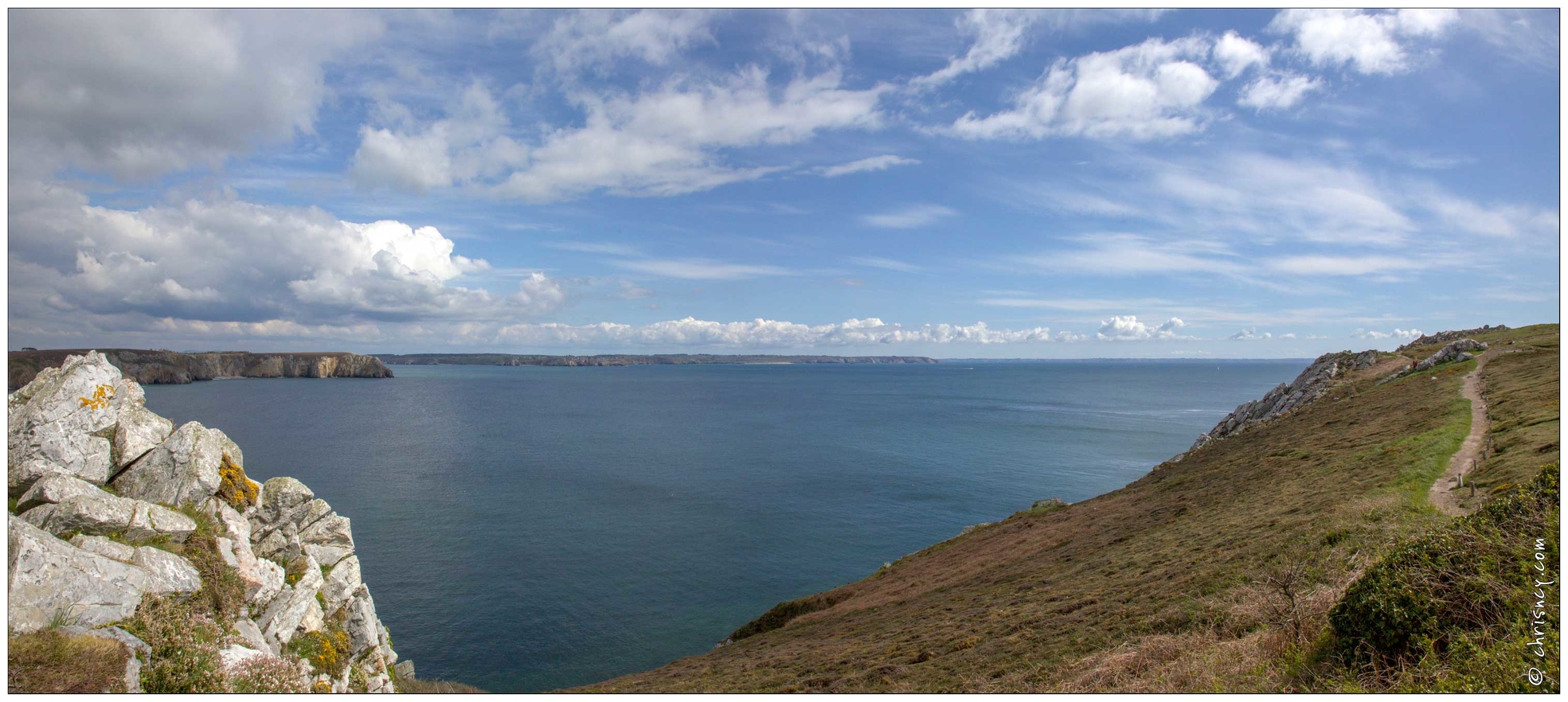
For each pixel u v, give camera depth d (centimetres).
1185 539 3111
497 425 17650
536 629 5181
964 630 2688
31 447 1631
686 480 10544
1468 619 1120
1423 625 1127
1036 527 5359
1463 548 1220
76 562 1251
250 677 1407
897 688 2133
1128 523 4319
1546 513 1209
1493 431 3372
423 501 8925
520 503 8894
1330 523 2330
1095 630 2125
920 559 5575
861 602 4459
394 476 10538
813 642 3531
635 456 12838
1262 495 3566
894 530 7856
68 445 1684
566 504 8900
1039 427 17300
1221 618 1812
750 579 6272
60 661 1073
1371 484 2891
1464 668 1033
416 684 2700
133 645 1210
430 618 5328
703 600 5791
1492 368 5722
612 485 10138
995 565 4347
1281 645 1412
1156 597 2255
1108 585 2720
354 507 8519
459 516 8200
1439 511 2195
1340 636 1256
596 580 6169
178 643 1311
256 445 13375
